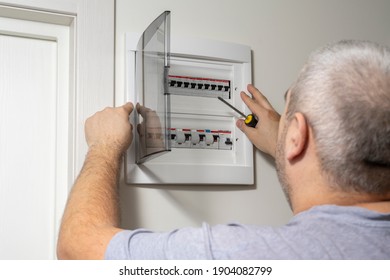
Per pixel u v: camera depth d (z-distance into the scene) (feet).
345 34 4.96
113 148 3.25
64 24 3.92
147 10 3.98
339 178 2.23
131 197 3.69
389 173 2.20
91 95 3.63
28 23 3.81
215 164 4.04
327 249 2.06
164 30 3.19
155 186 3.80
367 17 5.13
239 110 4.24
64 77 3.92
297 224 2.24
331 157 2.22
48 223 3.79
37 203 3.78
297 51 4.66
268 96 4.43
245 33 4.42
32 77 3.90
